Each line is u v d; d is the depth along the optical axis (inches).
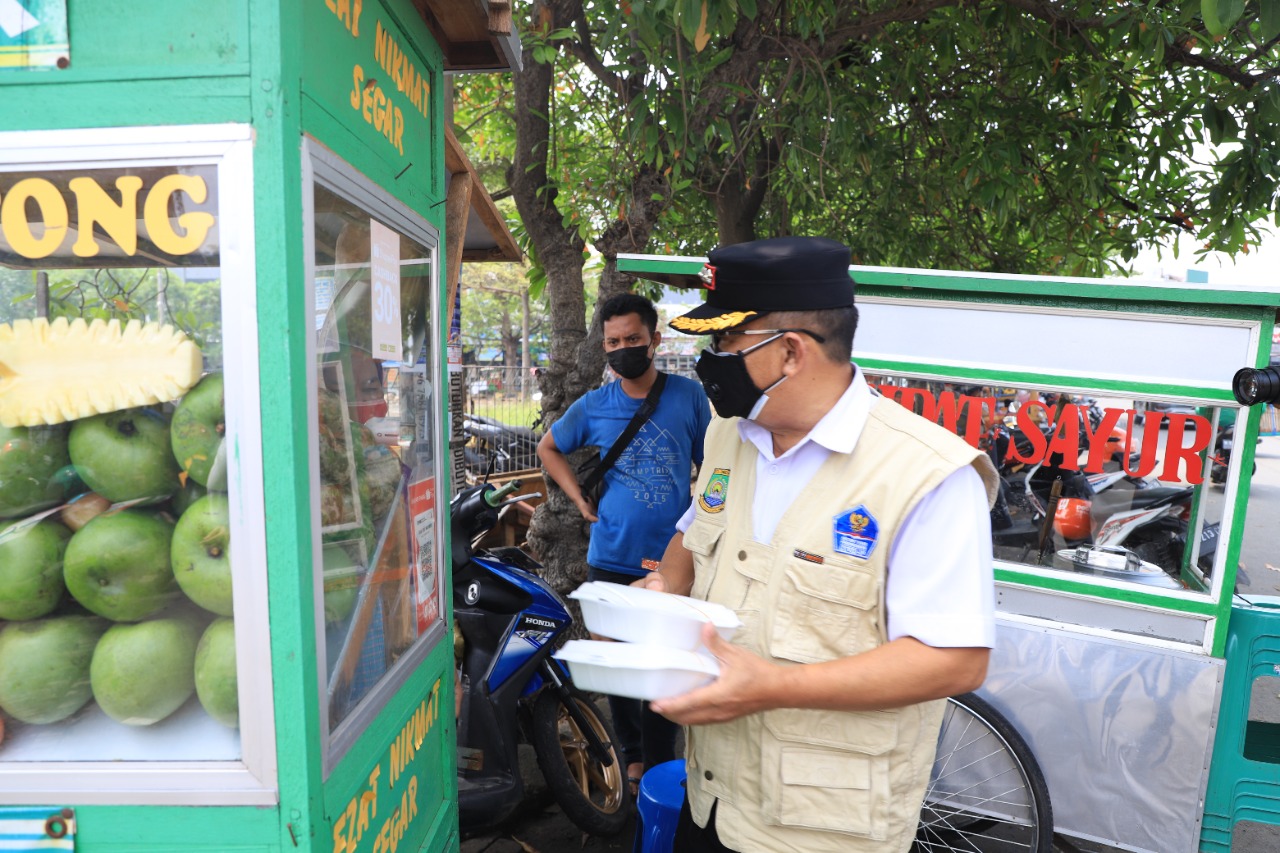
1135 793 98.3
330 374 47.1
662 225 261.4
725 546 59.6
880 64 204.8
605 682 49.1
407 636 61.9
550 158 195.9
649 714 116.9
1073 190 209.8
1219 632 94.7
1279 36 117.2
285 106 39.1
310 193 41.9
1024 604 103.3
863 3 184.2
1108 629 99.7
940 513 50.9
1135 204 215.9
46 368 42.6
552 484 172.1
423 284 66.3
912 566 51.2
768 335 53.2
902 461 52.1
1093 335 97.0
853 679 48.9
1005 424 102.5
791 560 53.9
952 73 209.6
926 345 103.0
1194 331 93.3
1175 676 95.7
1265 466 546.3
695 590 62.1
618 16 141.9
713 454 64.7
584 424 126.6
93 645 44.1
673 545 71.7
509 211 237.8
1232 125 160.7
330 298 46.6
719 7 121.6
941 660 49.6
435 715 66.8
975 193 194.7
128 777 41.9
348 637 50.0
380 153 53.5
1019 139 194.9
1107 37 165.3
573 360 182.5
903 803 55.7
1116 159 211.5
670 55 148.8
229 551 41.8
